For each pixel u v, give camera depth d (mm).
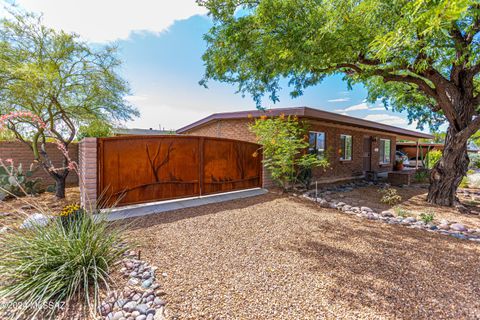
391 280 2699
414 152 23781
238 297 2332
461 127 6504
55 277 2254
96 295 2207
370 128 11867
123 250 2947
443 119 10422
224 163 7340
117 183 5375
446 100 6289
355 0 4395
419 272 2895
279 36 4723
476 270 2963
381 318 2076
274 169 7992
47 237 2676
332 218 5191
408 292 2473
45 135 7098
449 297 2402
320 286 2553
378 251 3504
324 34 4555
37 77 5555
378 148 14680
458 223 4961
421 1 2578
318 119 9047
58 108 6574
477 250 3576
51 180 8734
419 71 5613
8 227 3049
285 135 7832
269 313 2113
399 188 10000
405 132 14133
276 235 4059
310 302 2279
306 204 6449
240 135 10570
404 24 3473
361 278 2732
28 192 6996
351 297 2369
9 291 2139
